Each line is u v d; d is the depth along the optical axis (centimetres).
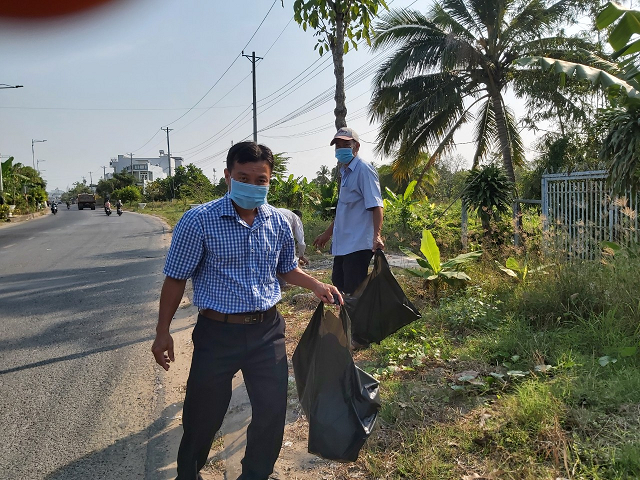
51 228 2370
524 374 338
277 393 227
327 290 246
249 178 218
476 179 878
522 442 261
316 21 735
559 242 564
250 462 227
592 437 257
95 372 450
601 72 402
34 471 291
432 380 357
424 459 255
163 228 2270
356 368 242
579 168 739
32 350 513
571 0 1136
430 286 598
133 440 326
